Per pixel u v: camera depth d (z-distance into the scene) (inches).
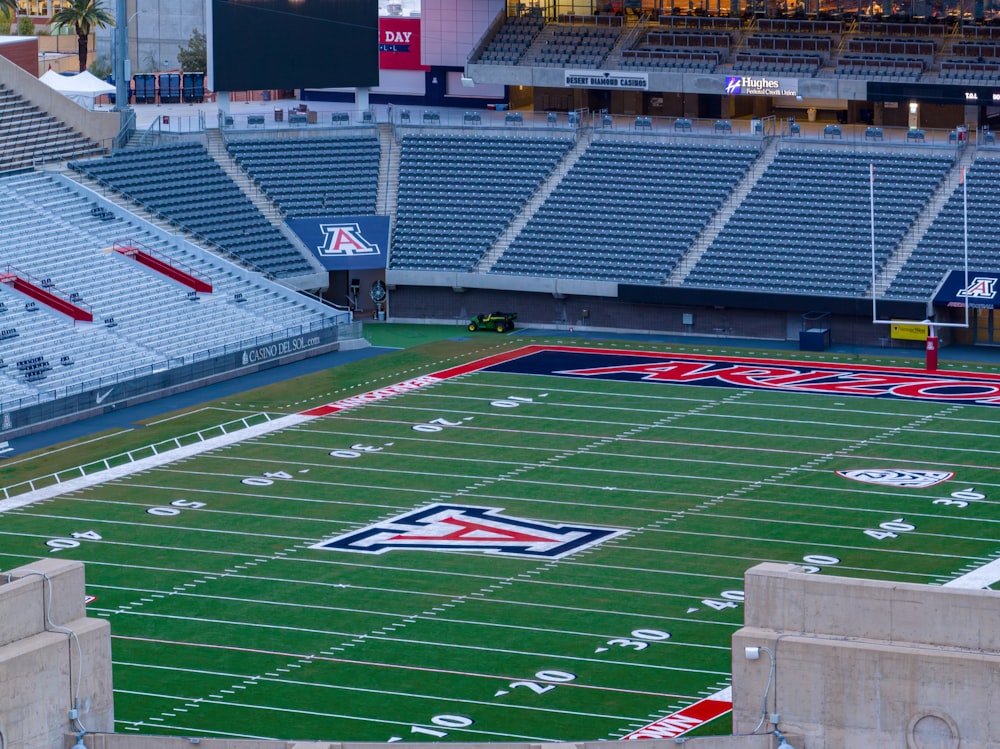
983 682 1344.7
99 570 2103.8
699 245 3440.0
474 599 1989.4
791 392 2901.1
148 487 2447.1
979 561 2059.5
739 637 1414.9
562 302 3464.6
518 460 2541.8
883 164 3486.7
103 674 1467.8
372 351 3272.6
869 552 2103.8
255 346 3122.5
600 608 1952.5
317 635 1886.1
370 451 2603.3
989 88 3501.5
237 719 1659.7
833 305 3235.7
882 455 2527.1
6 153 3427.7
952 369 3046.3
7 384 2815.0
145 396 2935.5
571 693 1713.8
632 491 2385.6
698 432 2669.8
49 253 3189.0
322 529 2251.5
